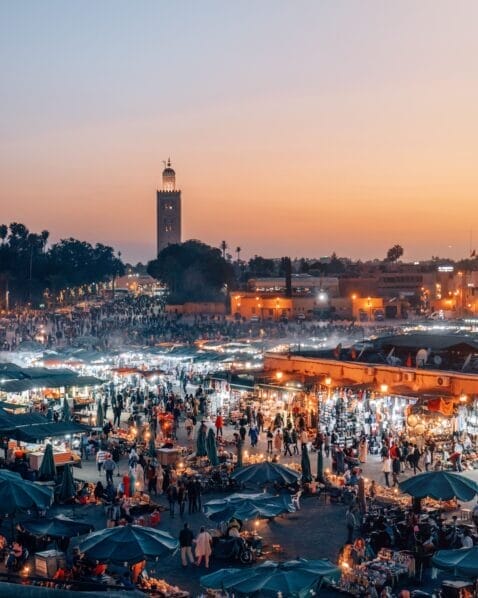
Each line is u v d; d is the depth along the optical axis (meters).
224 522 33.31
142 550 26.28
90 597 6.36
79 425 44.69
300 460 49.03
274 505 32.84
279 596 22.44
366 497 39.19
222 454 48.09
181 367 85.38
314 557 32.47
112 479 43.97
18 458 45.00
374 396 55.31
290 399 60.53
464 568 24.94
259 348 98.56
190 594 28.72
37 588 6.44
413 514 34.12
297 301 199.75
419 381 54.91
